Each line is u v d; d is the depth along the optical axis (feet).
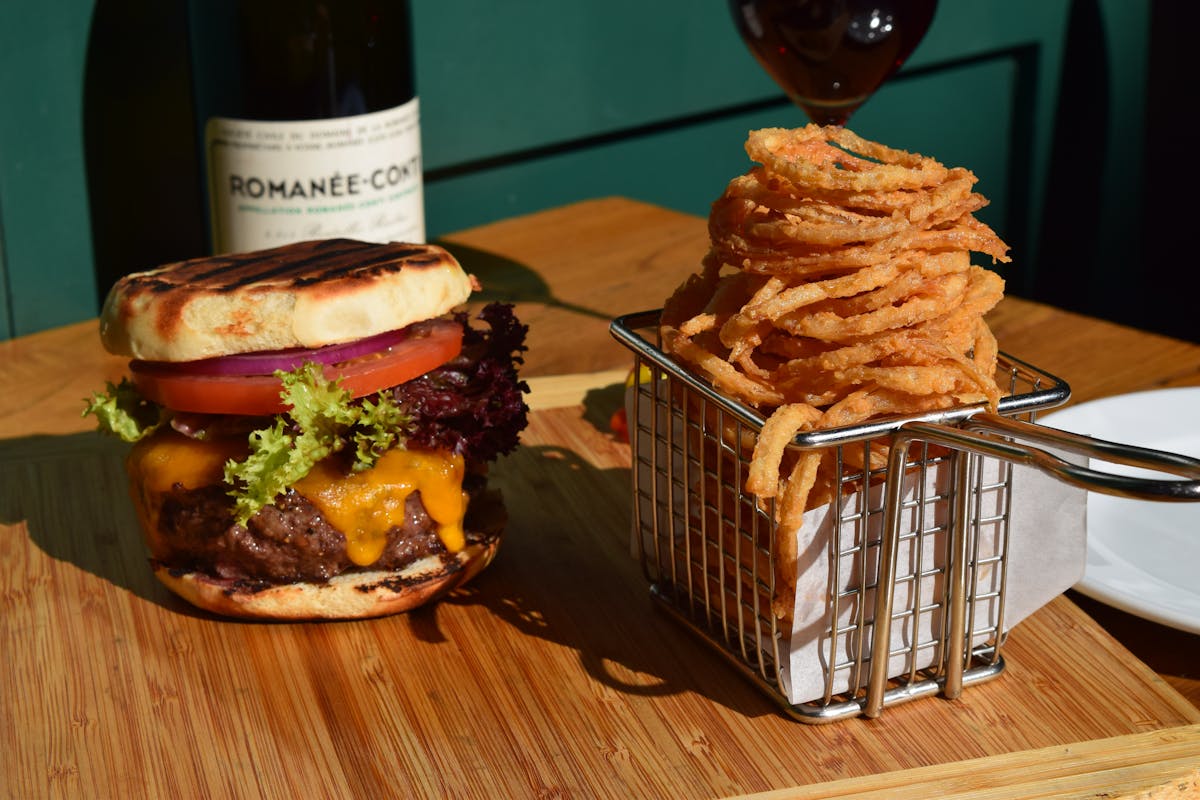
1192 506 2.22
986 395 1.90
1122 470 2.25
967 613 2.01
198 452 2.13
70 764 1.96
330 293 2.08
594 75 3.61
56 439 2.56
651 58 3.71
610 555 2.28
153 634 2.15
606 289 3.08
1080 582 2.05
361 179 2.82
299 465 2.07
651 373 2.05
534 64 3.48
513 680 2.06
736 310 1.98
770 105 4.13
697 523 2.06
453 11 3.27
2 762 1.96
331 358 2.11
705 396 1.95
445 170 3.48
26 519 2.36
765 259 1.92
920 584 1.98
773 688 2.01
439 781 1.93
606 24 3.57
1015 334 2.82
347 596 2.13
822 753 1.95
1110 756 1.94
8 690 2.06
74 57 2.94
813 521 1.92
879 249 1.88
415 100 2.90
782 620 1.97
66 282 3.05
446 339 2.18
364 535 2.12
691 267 3.18
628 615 2.17
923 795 1.90
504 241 3.35
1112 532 2.18
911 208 1.89
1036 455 1.78
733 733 1.98
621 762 1.95
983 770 1.92
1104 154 4.83
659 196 3.98
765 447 1.86
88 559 2.28
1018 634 2.12
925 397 1.90
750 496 1.96
